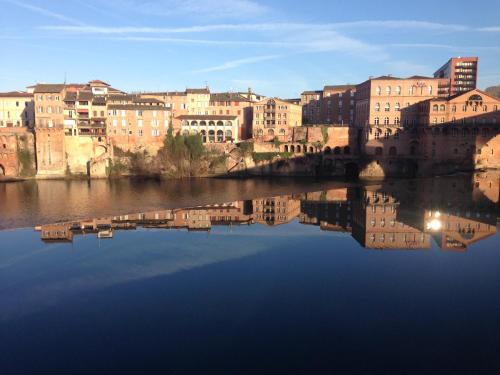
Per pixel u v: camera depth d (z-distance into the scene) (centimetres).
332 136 16575
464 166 13712
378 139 15162
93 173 14900
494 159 13575
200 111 19012
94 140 15350
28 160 14875
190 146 15588
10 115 17038
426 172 14075
